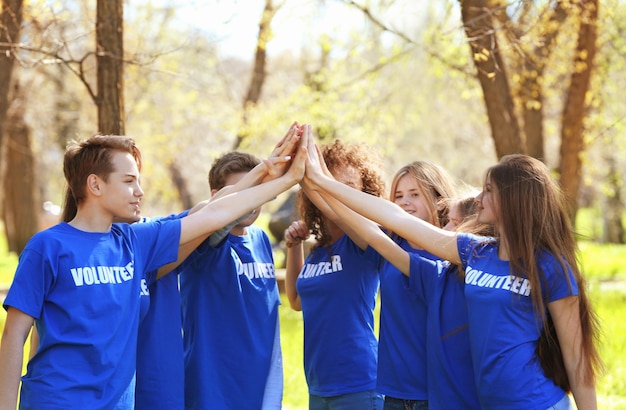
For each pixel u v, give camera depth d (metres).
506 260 3.66
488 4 8.20
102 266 3.49
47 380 3.34
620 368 7.52
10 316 3.35
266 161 4.11
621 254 22.42
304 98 15.40
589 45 11.90
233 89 22.20
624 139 18.66
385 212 3.94
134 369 3.59
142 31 17.39
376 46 15.94
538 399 3.49
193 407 4.10
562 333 3.56
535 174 3.69
